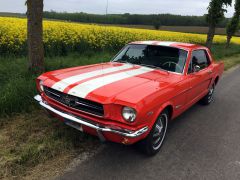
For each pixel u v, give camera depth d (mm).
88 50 12555
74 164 3529
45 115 4828
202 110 6430
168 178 3445
